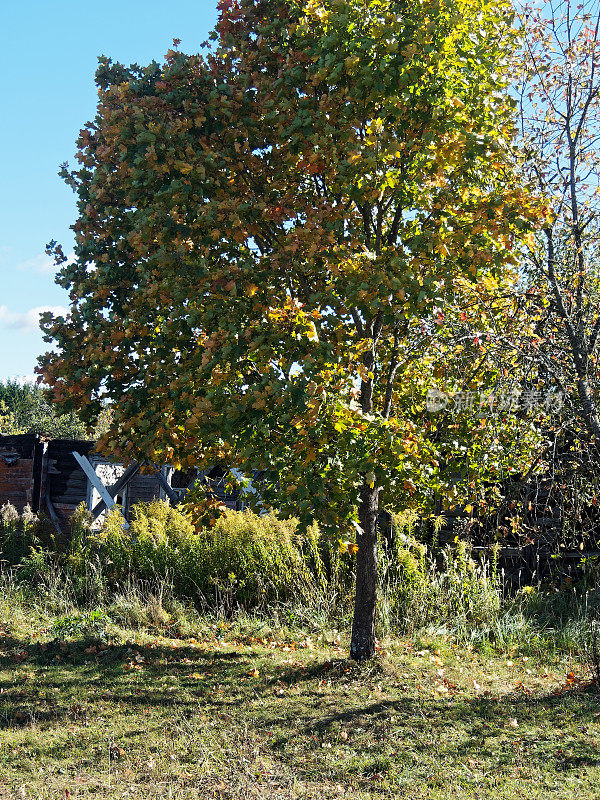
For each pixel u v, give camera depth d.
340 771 5.70
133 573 12.34
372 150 6.84
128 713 7.15
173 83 7.36
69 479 19.23
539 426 10.41
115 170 7.61
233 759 5.95
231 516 12.30
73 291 7.84
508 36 7.72
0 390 46.34
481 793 5.21
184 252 7.05
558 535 11.50
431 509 9.91
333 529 7.07
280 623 10.95
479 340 8.79
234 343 6.87
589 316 9.55
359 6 7.03
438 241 6.93
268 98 7.16
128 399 7.38
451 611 10.85
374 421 7.42
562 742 6.21
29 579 12.49
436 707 7.19
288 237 7.27
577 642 9.60
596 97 9.63
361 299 6.80
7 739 6.42
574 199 9.31
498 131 7.33
